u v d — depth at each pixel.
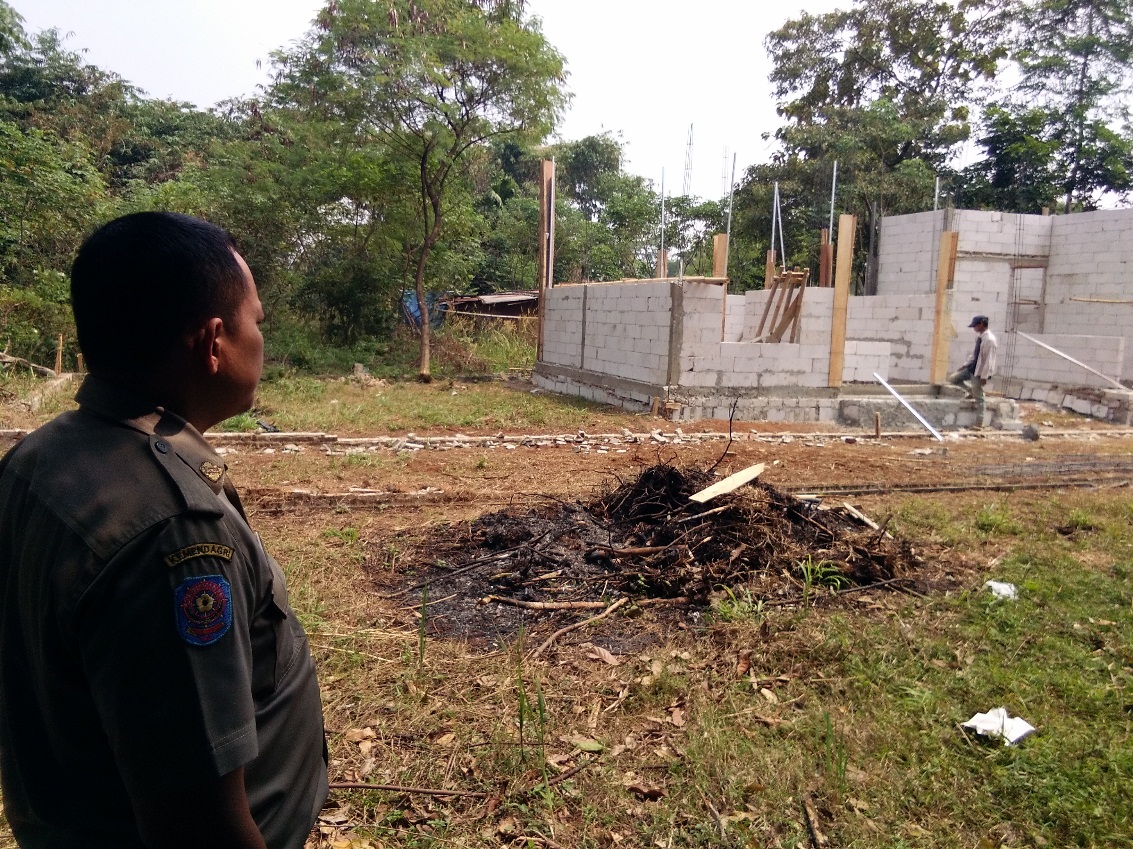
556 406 12.84
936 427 12.75
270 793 1.27
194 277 1.14
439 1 14.66
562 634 4.13
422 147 15.53
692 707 3.48
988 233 18.14
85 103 25.95
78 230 14.98
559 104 15.19
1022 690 3.70
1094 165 23.23
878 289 19.88
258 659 1.25
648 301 12.39
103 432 1.12
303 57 16.30
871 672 3.83
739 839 2.63
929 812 2.83
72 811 1.11
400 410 11.91
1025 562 5.53
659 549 4.99
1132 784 2.94
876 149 23.55
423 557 5.15
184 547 1.03
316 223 18.45
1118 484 8.28
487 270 28.92
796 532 5.41
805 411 12.45
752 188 24.47
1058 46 23.55
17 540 1.09
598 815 2.74
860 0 25.52
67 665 1.04
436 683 3.60
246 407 1.32
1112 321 17.41
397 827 2.67
